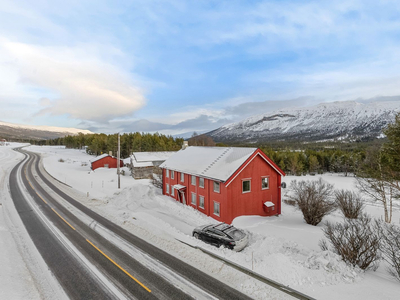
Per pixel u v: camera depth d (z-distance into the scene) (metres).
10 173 50.16
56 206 25.75
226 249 13.78
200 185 25.55
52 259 13.11
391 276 10.27
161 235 16.64
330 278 9.74
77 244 15.25
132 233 17.34
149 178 49.28
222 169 23.17
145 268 12.02
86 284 10.64
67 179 46.12
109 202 28.28
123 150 100.88
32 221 20.25
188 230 18.70
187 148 35.91
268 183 24.92
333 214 23.80
